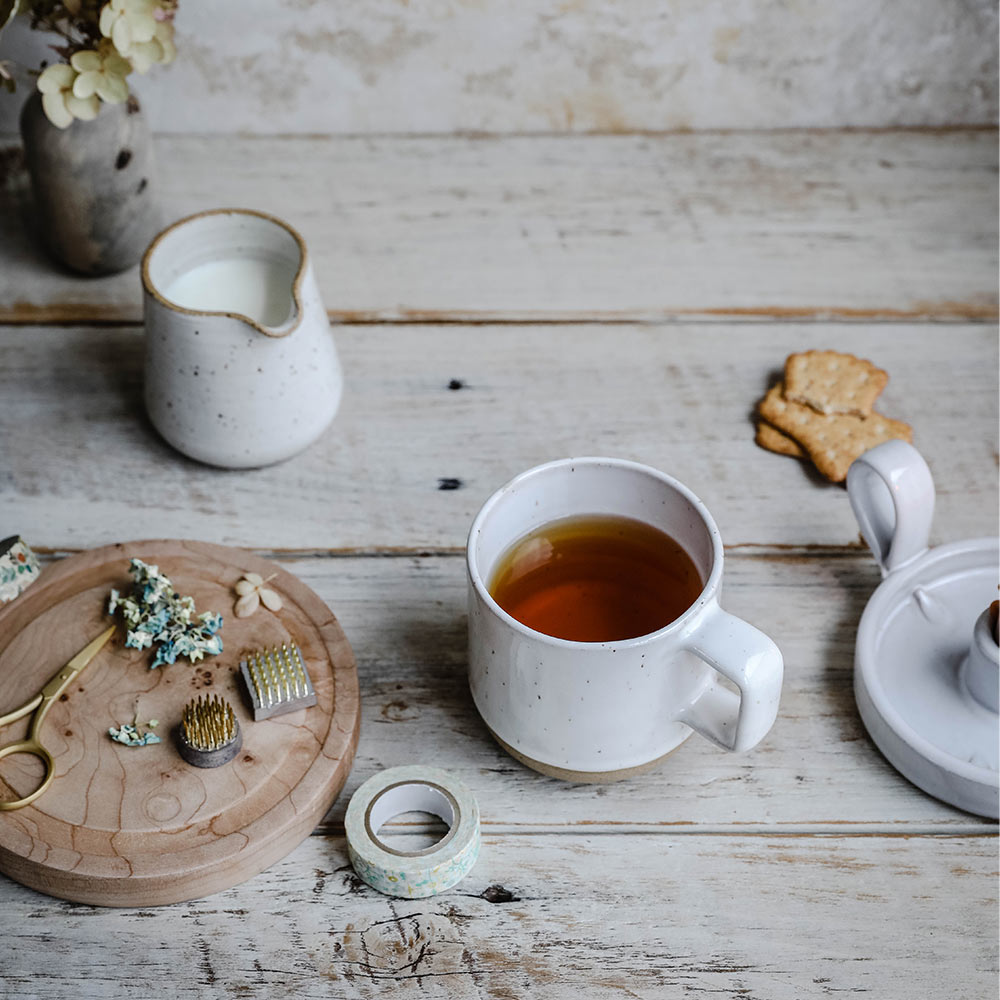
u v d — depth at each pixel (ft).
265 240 3.19
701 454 3.28
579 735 2.70
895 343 3.47
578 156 3.91
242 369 3.06
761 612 3.05
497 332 3.49
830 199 3.80
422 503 3.20
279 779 2.79
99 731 2.83
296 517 3.18
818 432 3.27
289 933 2.71
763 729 2.64
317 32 3.82
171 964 2.68
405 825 2.81
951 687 2.89
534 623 2.79
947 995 2.66
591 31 3.84
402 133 3.97
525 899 2.74
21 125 3.38
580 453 3.28
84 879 2.68
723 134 3.97
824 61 3.89
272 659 2.89
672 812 2.83
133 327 3.49
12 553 2.98
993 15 3.82
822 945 2.70
